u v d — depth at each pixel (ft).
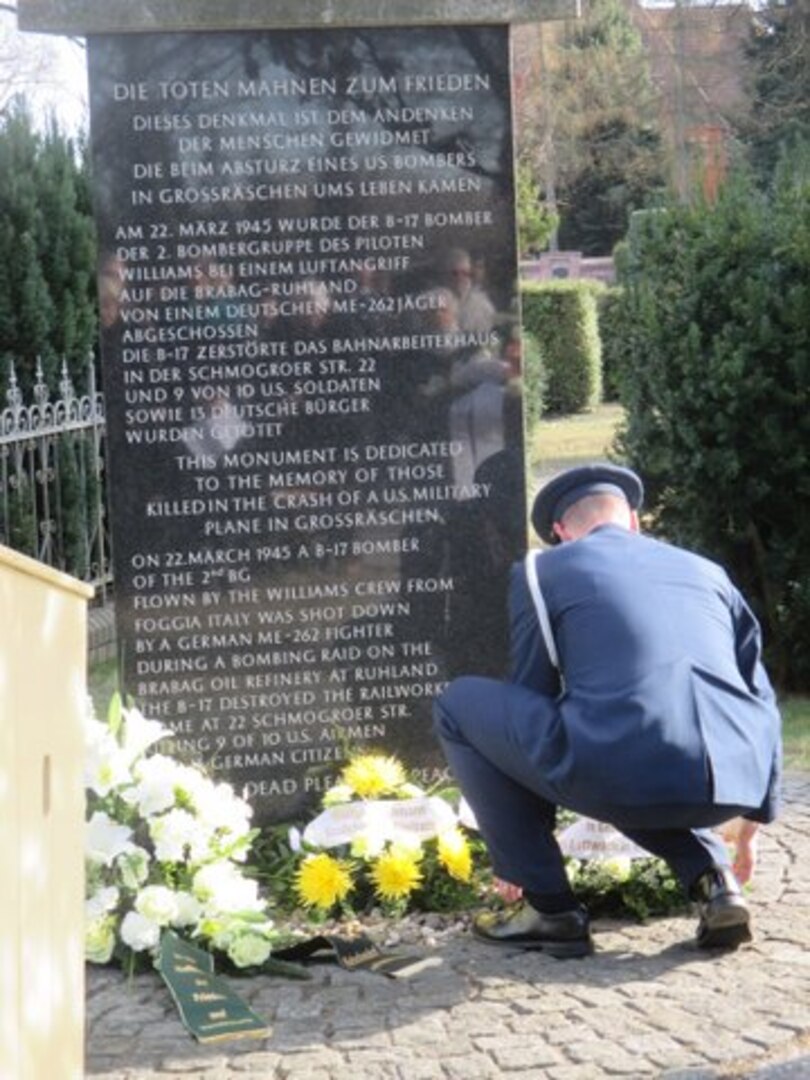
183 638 18.81
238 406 18.74
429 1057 13.67
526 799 16.05
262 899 17.69
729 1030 13.91
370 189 18.67
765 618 29.37
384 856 17.39
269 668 18.92
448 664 19.03
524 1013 14.56
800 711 28.14
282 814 18.94
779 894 17.51
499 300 18.81
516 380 18.89
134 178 18.52
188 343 18.66
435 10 18.37
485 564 19.01
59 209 37.09
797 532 28.63
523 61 146.20
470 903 17.65
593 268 155.02
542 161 147.43
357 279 18.72
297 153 18.60
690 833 16.02
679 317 27.99
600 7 151.33
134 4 18.22
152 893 15.80
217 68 18.48
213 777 18.89
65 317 36.99
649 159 150.71
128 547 18.74
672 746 14.97
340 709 18.98
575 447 72.49
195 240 18.58
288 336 18.72
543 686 16.07
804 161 29.22
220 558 18.81
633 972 15.49
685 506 28.99
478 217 18.76
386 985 15.48
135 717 16.94
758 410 27.84
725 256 27.73
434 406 18.86
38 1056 10.47
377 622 18.97
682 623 15.61
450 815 17.69
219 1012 14.66
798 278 27.68
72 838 11.39
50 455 35.24
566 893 16.12
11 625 9.98
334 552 18.88
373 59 18.58
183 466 18.74
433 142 18.67
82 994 11.72
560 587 15.93
